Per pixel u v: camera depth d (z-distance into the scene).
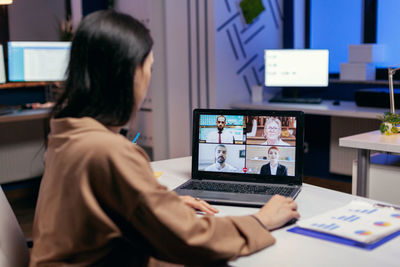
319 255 1.12
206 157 1.77
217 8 4.23
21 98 4.41
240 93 4.54
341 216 1.31
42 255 1.02
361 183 2.51
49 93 4.50
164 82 4.21
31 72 4.25
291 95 4.89
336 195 1.61
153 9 4.12
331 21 4.65
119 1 5.34
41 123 4.49
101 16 1.02
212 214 1.44
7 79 4.24
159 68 4.19
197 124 1.79
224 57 4.35
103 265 1.00
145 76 1.06
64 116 1.04
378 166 2.48
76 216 0.96
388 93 3.74
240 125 1.74
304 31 4.88
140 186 0.96
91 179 0.96
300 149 1.67
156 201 0.97
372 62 4.09
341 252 1.13
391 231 1.18
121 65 0.99
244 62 4.54
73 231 0.97
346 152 4.50
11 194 4.30
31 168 4.48
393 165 2.45
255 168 1.72
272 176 1.70
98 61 1.00
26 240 1.43
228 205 1.52
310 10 4.80
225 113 1.76
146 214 0.96
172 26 4.14
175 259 1.02
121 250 1.02
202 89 4.31
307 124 4.82
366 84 4.35
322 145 4.75
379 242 1.18
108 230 0.96
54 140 1.03
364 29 4.39
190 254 1.00
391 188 2.45
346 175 4.60
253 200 1.52
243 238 1.11
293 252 1.14
